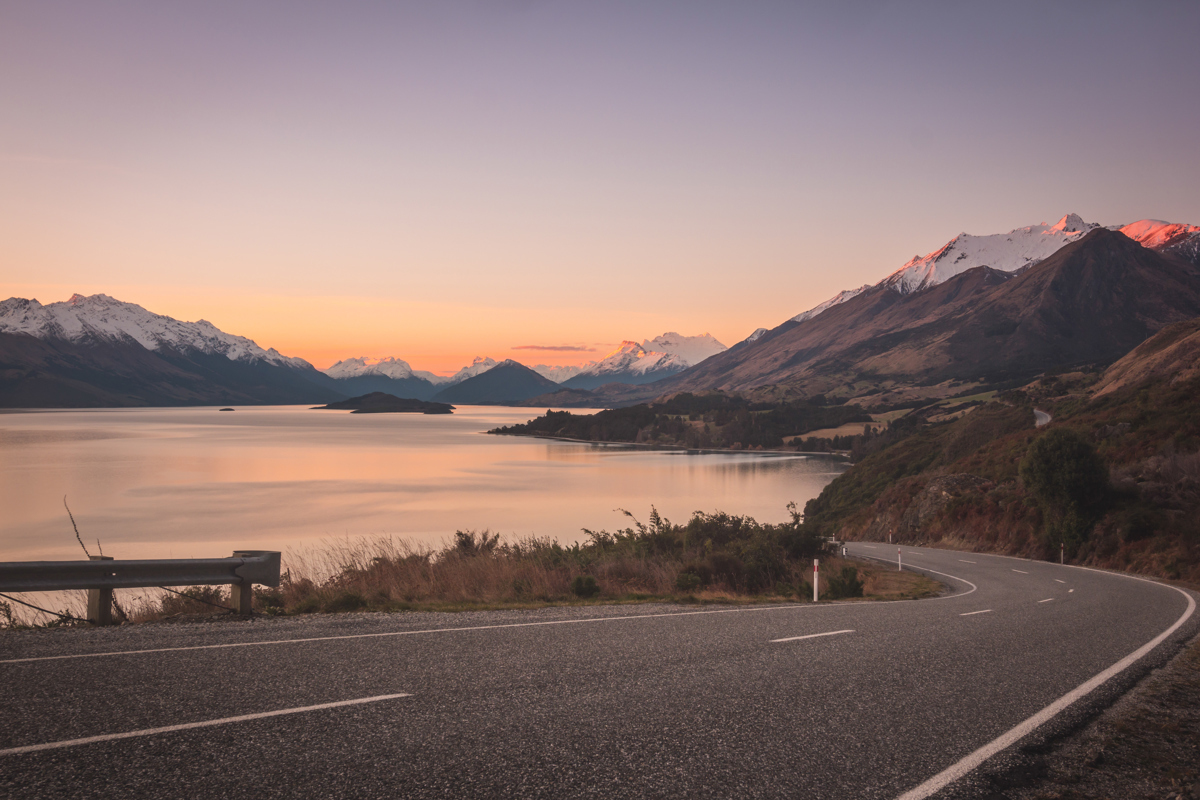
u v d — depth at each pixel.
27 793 3.73
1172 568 28.50
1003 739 5.36
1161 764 5.09
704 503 105.94
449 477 140.12
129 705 5.16
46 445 197.88
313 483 123.56
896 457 88.81
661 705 5.73
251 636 7.65
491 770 4.30
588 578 13.90
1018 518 41.69
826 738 5.17
